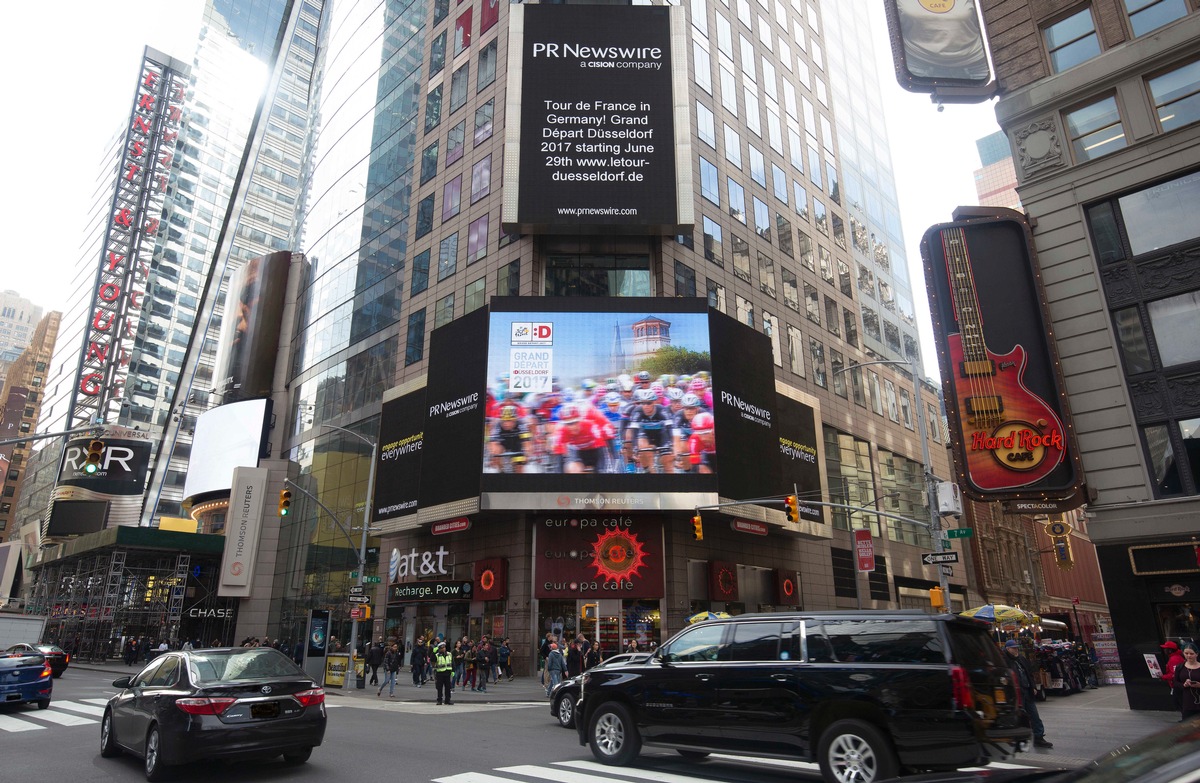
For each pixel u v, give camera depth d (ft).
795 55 191.11
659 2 136.26
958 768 25.48
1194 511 59.88
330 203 195.62
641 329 108.37
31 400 472.85
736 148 151.74
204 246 386.32
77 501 235.20
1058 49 75.87
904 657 26.48
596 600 103.45
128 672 124.06
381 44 189.98
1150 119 68.64
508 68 120.57
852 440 163.63
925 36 80.84
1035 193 73.97
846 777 25.93
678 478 101.91
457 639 112.78
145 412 338.13
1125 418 65.05
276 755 32.45
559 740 42.27
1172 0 69.67
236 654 32.63
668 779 29.55
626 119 118.52
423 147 158.10
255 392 192.85
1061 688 81.10
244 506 171.01
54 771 31.60
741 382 114.11
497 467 102.01
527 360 106.52
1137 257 67.21
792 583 128.06
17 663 53.78
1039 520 218.18
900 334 206.90
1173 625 60.13
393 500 123.75
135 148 377.09
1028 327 71.05
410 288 148.77
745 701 29.19
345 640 139.64
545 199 114.83
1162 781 9.35
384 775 30.63
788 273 157.99
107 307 339.77
